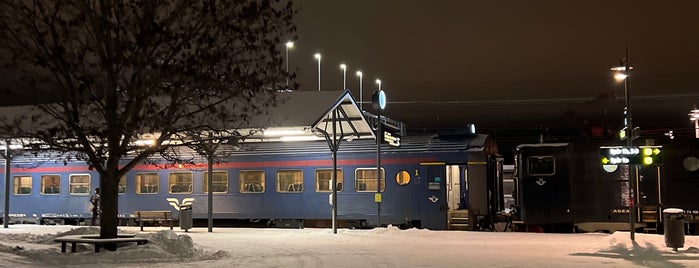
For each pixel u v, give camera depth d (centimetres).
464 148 2264
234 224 2655
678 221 1434
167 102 1769
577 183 2136
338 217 2336
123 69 1467
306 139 2395
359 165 2333
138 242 1458
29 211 2744
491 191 2336
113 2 1427
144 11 1416
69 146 1518
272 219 2431
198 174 2491
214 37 1442
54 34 1409
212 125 1708
